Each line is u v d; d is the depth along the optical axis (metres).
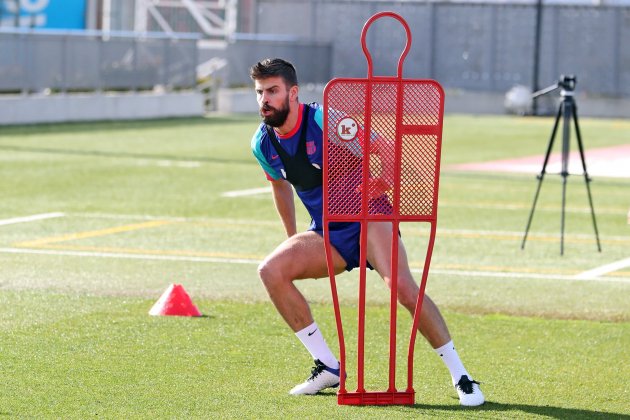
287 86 12.55
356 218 12.38
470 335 16.64
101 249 23.95
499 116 84.06
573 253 24.62
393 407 12.61
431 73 92.06
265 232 26.80
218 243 25.08
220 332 16.34
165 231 26.62
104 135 55.06
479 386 13.30
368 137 12.20
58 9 72.06
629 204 33.75
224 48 82.88
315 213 13.20
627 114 85.88
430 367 14.65
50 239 25.08
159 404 12.59
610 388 13.74
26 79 62.12
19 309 17.67
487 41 90.25
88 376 13.75
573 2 94.69
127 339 15.77
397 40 92.88
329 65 93.75
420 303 12.60
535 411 12.59
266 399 12.88
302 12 95.12
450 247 25.17
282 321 17.19
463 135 62.56
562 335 16.73
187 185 35.94
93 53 66.62
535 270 22.47
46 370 13.99
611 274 22.12
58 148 47.19
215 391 13.19
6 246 24.06
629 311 18.66
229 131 60.22
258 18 96.81
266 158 13.16
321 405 12.66
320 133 12.67
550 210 32.06
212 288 19.94
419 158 12.37
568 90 24.56
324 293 19.83
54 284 19.94
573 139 61.22
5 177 36.53
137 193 33.59
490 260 23.56
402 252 12.88
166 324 16.80
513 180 40.16
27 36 61.94
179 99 72.62
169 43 73.12
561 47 88.00
